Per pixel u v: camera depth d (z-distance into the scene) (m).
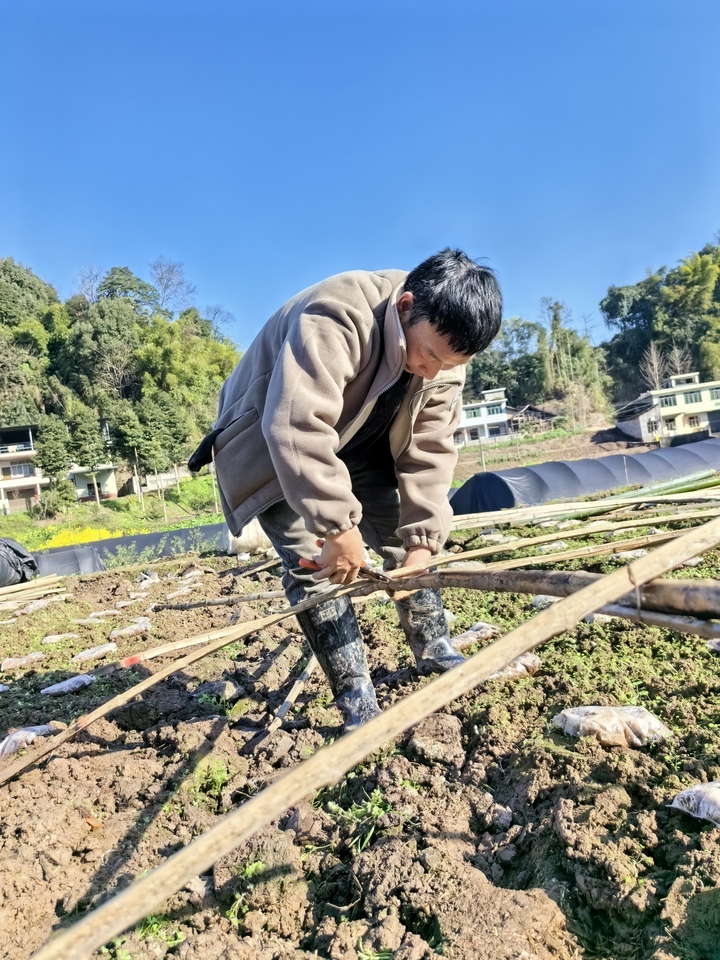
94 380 52.59
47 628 5.15
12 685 3.57
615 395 66.94
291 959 1.39
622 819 1.56
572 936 1.34
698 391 43.41
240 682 3.04
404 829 1.72
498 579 1.36
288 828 1.83
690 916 1.28
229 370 57.09
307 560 2.04
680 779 1.68
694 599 0.93
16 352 54.50
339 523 1.77
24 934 1.59
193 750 2.34
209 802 2.08
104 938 0.64
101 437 42.53
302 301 2.01
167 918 1.59
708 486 5.38
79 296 62.56
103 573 8.08
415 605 2.58
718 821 1.48
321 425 1.79
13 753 2.55
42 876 1.74
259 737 2.43
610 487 11.92
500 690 2.38
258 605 4.64
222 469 2.21
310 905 1.59
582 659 2.56
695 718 2.00
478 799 1.80
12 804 2.06
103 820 2.00
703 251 73.94
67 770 2.31
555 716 2.07
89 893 1.70
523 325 65.69
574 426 52.81
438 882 1.51
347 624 2.26
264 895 1.57
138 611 5.40
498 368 66.81
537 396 62.59
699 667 2.35
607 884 1.39
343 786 2.04
